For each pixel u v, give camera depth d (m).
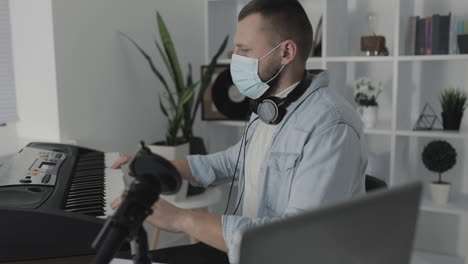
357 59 2.53
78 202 1.26
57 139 2.19
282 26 1.33
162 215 1.18
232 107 2.74
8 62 2.22
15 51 2.22
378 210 0.53
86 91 2.32
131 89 2.62
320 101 1.32
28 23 2.17
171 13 2.89
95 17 2.34
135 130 2.67
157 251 1.56
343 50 2.81
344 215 0.51
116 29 2.48
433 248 2.84
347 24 2.84
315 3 2.90
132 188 0.74
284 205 1.34
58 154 1.71
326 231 0.50
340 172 1.20
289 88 1.39
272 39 1.34
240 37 1.38
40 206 1.13
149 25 2.72
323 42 2.56
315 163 1.21
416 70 2.71
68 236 1.08
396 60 2.46
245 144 1.58
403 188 0.55
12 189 1.26
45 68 2.16
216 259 1.51
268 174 1.38
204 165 1.66
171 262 1.48
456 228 2.78
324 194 1.18
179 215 1.18
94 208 1.22
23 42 2.20
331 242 0.50
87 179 1.48
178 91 2.51
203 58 3.21
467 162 2.66
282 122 1.38
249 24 1.36
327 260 0.51
